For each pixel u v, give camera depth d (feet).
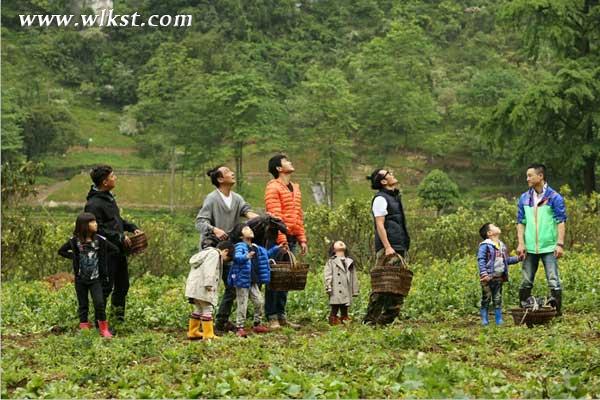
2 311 44.65
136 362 30.01
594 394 23.54
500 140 144.25
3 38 328.90
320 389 23.98
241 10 357.41
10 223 70.95
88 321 38.32
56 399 24.47
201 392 24.44
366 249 69.62
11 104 244.01
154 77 285.84
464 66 312.91
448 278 53.47
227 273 37.14
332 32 369.30
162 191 238.27
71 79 322.75
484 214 78.54
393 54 291.99
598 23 143.64
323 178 244.42
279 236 38.65
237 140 227.81
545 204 40.52
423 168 254.88
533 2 137.69
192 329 35.94
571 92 134.72
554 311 38.45
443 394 23.20
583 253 68.74
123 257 38.32
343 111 226.38
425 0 392.47
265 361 28.99
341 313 40.83
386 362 28.55
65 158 257.96
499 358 29.94
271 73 325.21
